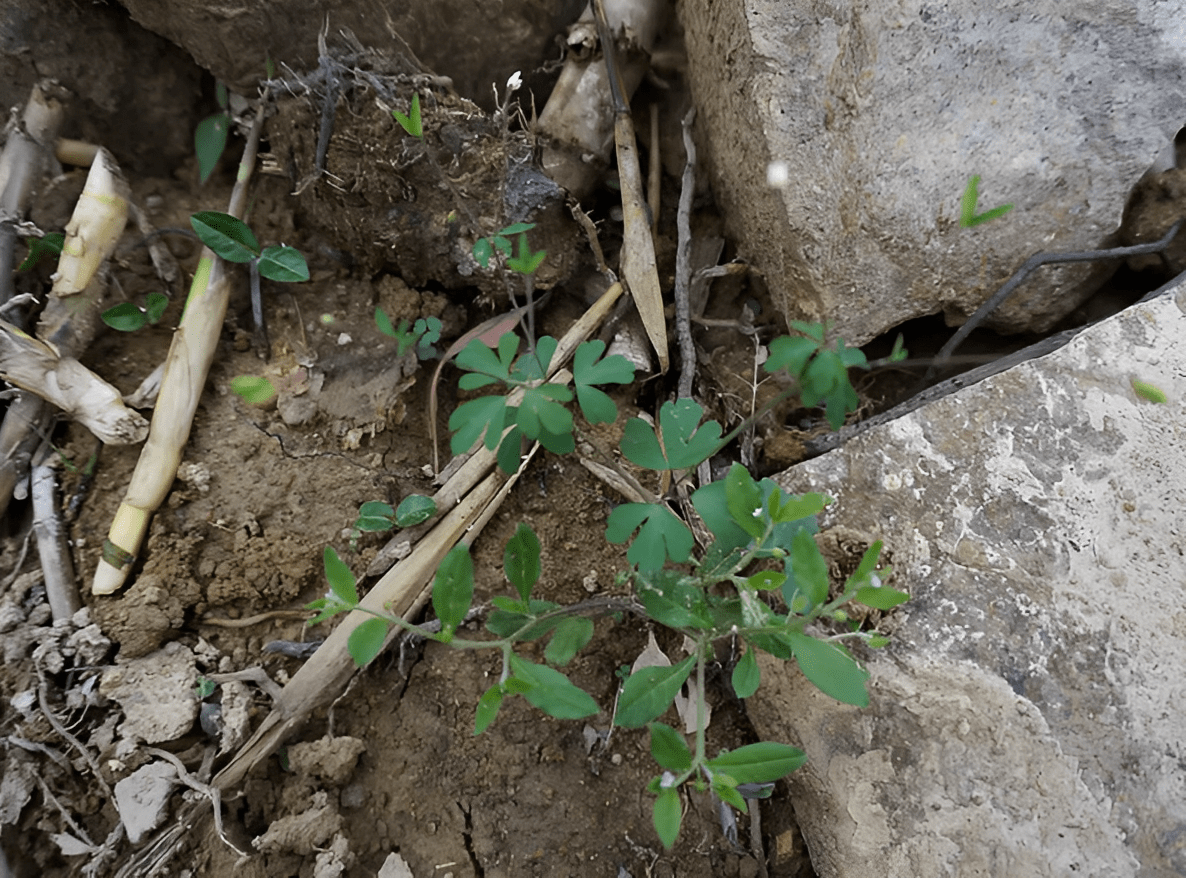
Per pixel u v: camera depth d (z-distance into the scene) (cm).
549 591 29
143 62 31
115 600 27
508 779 27
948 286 27
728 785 17
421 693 28
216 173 32
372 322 31
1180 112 25
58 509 27
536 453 30
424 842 27
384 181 28
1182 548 24
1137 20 25
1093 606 24
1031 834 23
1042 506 25
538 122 31
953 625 24
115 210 29
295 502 29
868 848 24
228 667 27
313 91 28
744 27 26
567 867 26
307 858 26
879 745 24
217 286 29
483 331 31
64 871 25
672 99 34
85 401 27
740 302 32
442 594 19
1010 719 24
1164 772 23
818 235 27
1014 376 26
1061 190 26
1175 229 27
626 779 27
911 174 26
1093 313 29
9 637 26
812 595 18
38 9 29
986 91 25
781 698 26
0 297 28
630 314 31
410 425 30
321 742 26
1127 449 25
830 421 23
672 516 22
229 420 29
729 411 30
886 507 26
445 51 30
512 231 26
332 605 19
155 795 25
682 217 32
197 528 28
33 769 25
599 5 30
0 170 29
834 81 26
